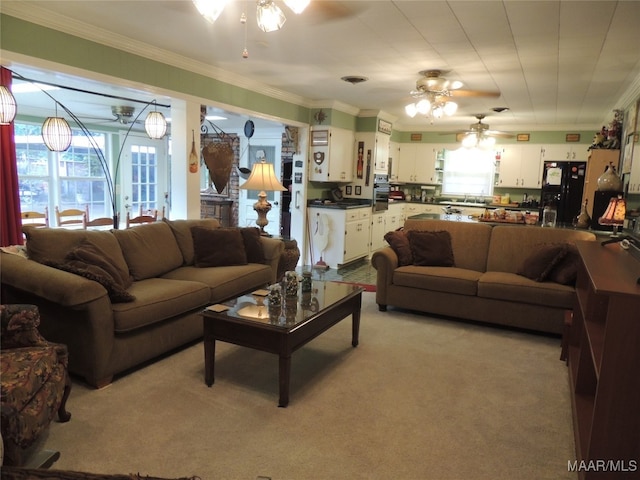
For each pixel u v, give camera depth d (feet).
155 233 12.53
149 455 6.79
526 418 8.23
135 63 12.69
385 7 9.30
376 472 6.58
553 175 26.20
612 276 6.12
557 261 12.75
